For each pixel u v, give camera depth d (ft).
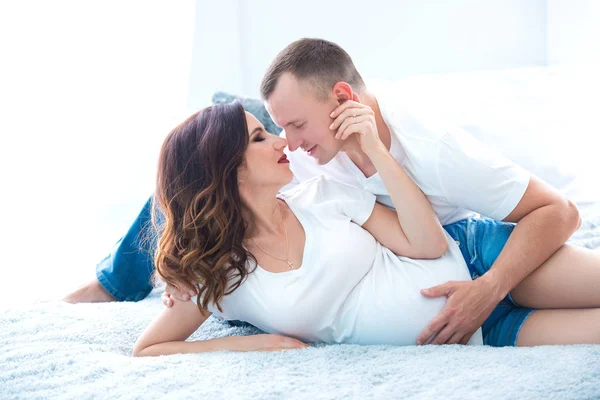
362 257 5.42
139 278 7.39
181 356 5.17
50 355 5.33
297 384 4.56
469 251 6.02
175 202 5.39
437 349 5.08
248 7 13.07
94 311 6.52
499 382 4.37
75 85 11.69
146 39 12.15
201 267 5.22
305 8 12.90
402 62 12.70
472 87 10.63
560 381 4.31
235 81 13.29
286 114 5.50
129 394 4.54
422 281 5.48
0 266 9.59
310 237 5.40
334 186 5.90
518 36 12.25
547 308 5.66
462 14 12.35
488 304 5.37
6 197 11.43
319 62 5.45
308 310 5.28
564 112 9.76
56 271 9.25
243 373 4.77
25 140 11.48
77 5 11.53
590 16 10.96
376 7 12.62
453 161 5.55
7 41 11.13
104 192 12.01
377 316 5.36
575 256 5.60
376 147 5.48
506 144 9.16
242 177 5.39
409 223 5.55
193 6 12.40
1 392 4.83
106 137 12.04
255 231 5.49
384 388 4.42
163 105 12.46
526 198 5.64
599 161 8.96
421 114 5.83
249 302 5.35
